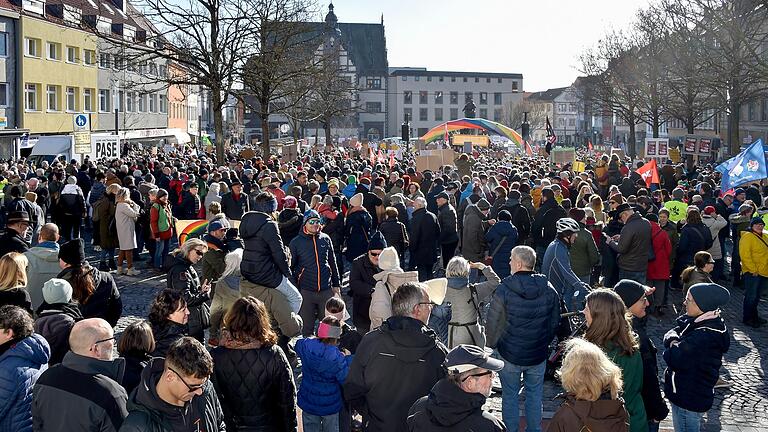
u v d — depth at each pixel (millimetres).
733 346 12328
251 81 30750
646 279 13992
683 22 32125
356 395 5770
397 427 5672
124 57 29953
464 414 4613
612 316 5941
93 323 5266
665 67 37750
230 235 10711
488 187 21141
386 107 136250
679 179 25734
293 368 9898
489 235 14625
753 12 27609
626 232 13258
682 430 7059
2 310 5879
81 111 54531
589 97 61188
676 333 7074
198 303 8445
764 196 22938
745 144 58438
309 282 10719
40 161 33812
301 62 33469
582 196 17828
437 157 31406
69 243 8180
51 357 6809
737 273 16938
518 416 7801
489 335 7641
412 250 15539
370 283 10102
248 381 5777
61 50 51500
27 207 16656
